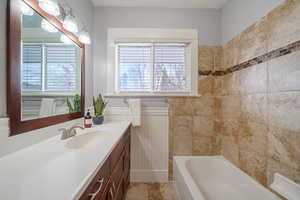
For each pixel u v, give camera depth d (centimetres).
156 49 223
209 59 221
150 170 221
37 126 106
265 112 141
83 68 181
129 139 206
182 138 221
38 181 61
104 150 97
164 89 224
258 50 150
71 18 142
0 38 81
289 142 117
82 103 178
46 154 89
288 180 116
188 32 221
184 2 209
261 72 146
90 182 69
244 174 167
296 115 111
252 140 159
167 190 199
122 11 219
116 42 219
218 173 200
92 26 216
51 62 125
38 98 109
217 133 221
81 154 90
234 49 191
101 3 212
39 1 107
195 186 136
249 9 164
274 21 131
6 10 84
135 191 196
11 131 86
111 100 220
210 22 222
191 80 223
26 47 98
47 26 119
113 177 117
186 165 190
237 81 185
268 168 137
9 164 76
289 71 117
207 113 221
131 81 225
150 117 221
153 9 220
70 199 50
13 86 87
